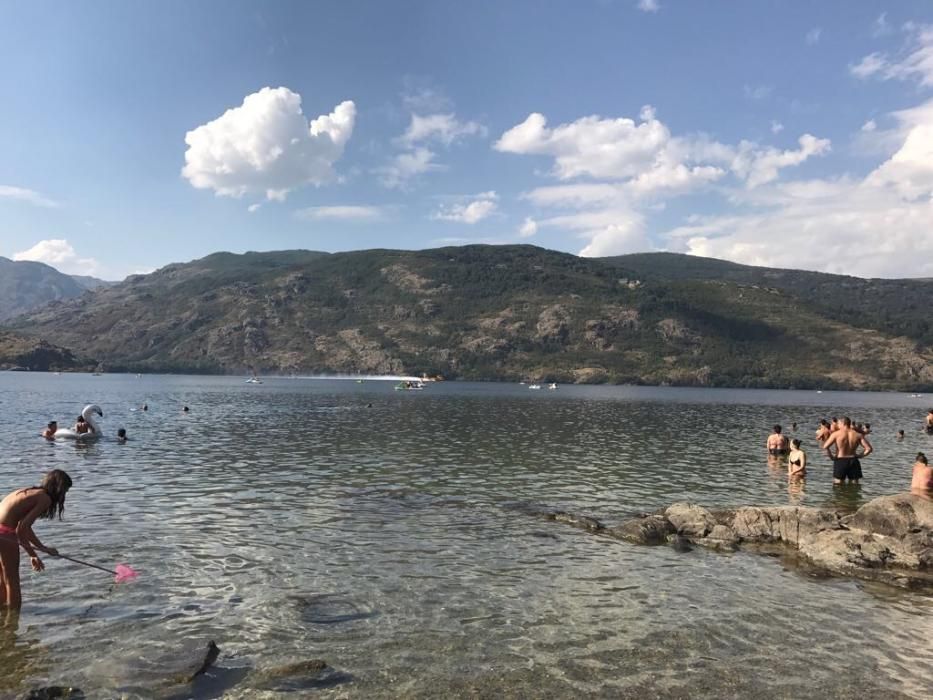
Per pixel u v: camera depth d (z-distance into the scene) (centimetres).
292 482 2430
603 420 6241
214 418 5534
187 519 1778
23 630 1012
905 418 7894
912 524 1584
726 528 1723
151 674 870
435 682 880
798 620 1146
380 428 4881
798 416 7738
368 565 1402
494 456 3356
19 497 1121
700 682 901
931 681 920
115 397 8788
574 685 881
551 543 1627
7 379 16625
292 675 884
